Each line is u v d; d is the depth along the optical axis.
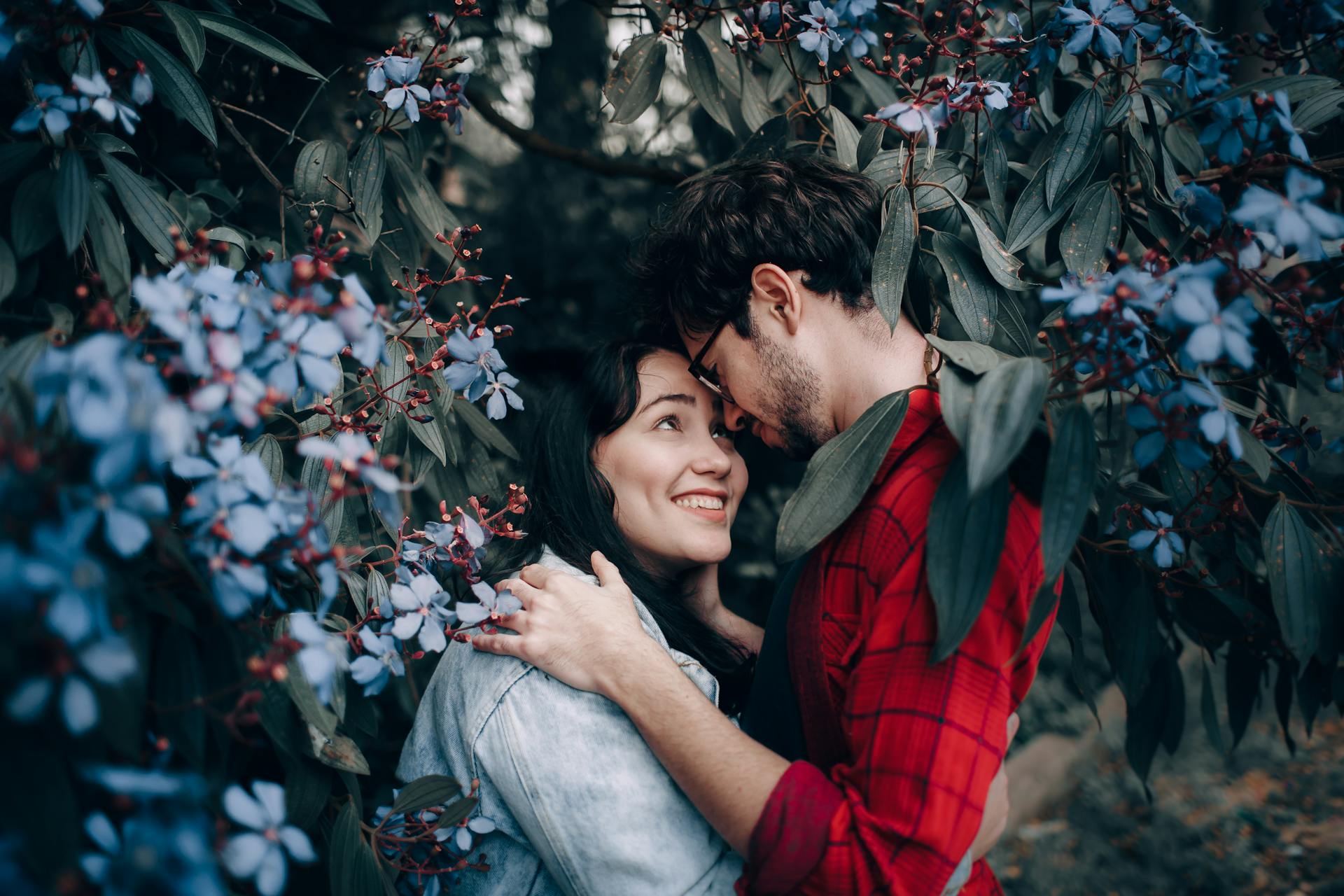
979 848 1.18
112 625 0.73
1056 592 0.87
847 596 1.15
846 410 1.28
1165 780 3.13
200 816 0.69
